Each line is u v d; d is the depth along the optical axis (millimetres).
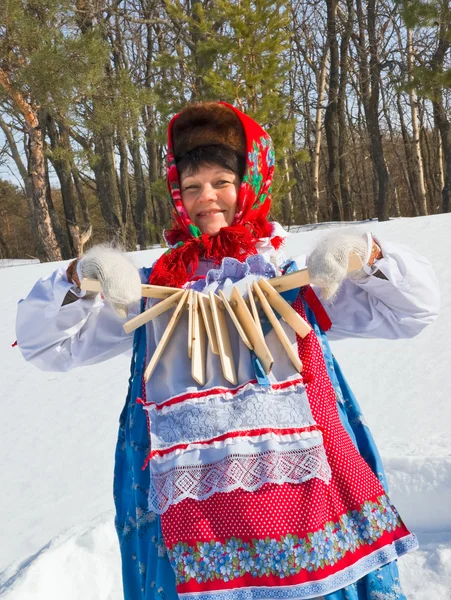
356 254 1727
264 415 1718
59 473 4918
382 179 23734
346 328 1980
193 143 2025
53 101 15242
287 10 15141
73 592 2990
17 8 14281
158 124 17484
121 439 1998
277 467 1674
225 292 1837
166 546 1702
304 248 9141
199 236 1979
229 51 15289
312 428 1725
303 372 1813
